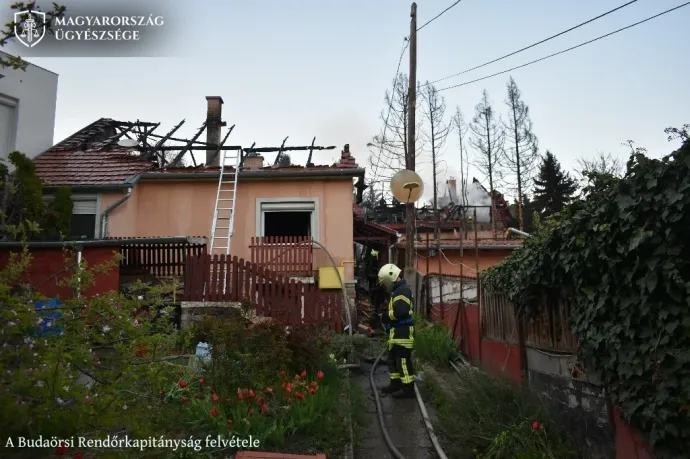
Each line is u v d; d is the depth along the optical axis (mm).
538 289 5410
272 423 4863
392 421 5848
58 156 12859
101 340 3354
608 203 3777
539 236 5312
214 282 8719
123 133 15758
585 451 4484
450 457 4750
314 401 5238
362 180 13117
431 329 9773
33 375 2574
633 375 3619
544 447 4359
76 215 11906
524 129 38906
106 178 12031
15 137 12164
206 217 12305
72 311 3291
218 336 5707
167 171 12477
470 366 7648
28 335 2936
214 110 19109
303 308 8633
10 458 2646
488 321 7820
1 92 11883
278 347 5793
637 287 3590
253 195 12398
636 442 3740
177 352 6848
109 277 8656
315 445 4738
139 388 3600
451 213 29688
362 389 6930
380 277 7238
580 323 4340
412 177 9641
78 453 3182
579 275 4293
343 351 7895
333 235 12195
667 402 3287
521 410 4949
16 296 3062
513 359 6523
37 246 8562
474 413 5277
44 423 2676
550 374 5289
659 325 3352
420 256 17422
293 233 14836
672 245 3287
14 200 9047
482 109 39594
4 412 2422
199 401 4973
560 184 40719
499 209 34000
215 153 18359
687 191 3111
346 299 10320
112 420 3010
